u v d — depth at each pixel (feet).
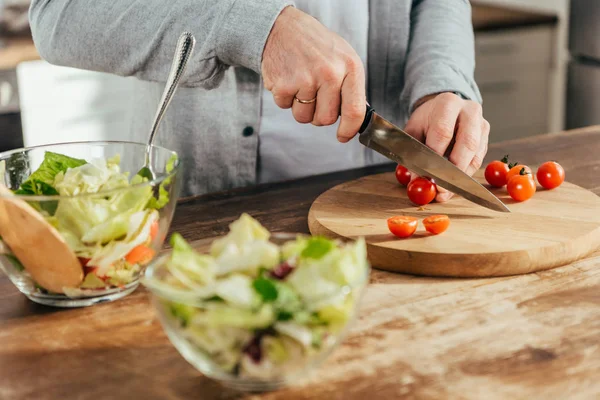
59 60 4.27
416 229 3.43
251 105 4.81
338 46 3.52
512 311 2.75
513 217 3.59
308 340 2.06
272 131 4.99
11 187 3.07
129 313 2.80
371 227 3.51
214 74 3.92
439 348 2.49
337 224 3.55
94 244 2.68
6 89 8.03
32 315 2.81
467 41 4.95
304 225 3.75
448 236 3.32
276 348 2.11
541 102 10.82
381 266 3.21
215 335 2.10
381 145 3.83
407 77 4.85
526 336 2.56
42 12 4.19
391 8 4.99
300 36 3.51
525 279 3.06
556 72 10.71
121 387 2.34
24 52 8.12
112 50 4.01
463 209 3.77
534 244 3.15
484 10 10.74
